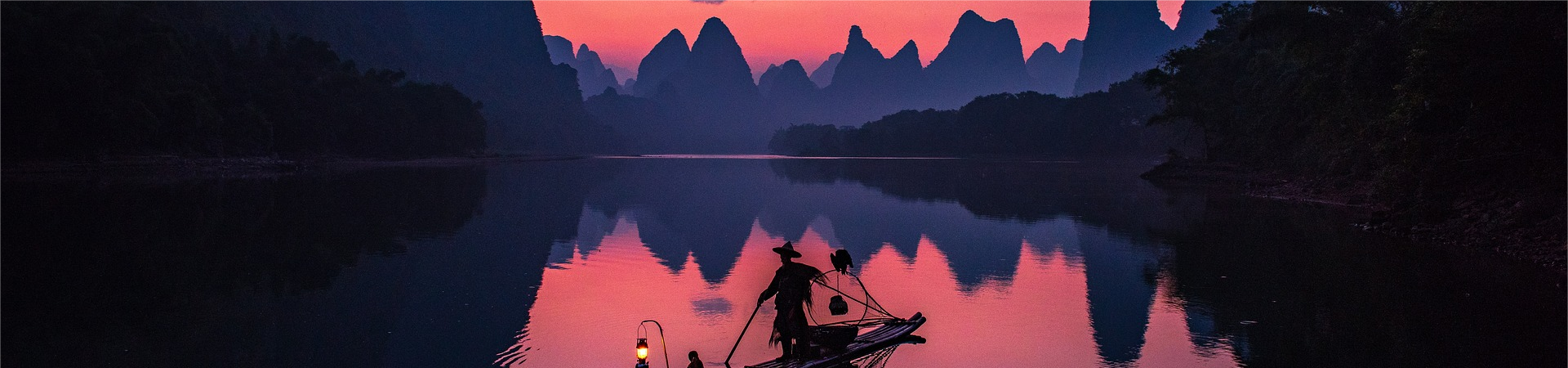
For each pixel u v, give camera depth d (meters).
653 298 11.46
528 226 21.19
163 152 60.59
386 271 13.68
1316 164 38.84
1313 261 14.84
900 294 11.70
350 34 172.12
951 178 54.34
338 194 33.09
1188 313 10.43
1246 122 55.16
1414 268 13.93
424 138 106.25
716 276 13.45
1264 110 49.81
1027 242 17.98
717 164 95.31
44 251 15.73
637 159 136.75
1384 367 8.00
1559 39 15.89
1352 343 8.89
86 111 52.50
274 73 85.12
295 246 16.72
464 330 9.51
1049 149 144.25
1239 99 57.34
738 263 14.86
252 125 73.94
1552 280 12.63
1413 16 24.64
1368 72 27.50
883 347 8.62
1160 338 9.16
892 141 180.12
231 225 20.61
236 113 73.44
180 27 85.31
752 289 12.20
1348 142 32.84
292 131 82.81
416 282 12.61
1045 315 10.32
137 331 9.45
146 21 57.72
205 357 8.37
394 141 97.75
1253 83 53.41
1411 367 7.99
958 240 18.48
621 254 15.92
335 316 10.20
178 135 62.12
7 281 12.50
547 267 14.28
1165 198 33.16
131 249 16.14
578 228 20.75
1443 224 18.84
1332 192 32.12
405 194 33.66
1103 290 11.99
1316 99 35.91
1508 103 16.97
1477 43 16.80
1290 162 44.69
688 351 8.55
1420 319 10.03
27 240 17.23
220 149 67.69
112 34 56.03
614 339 9.12
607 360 8.27
